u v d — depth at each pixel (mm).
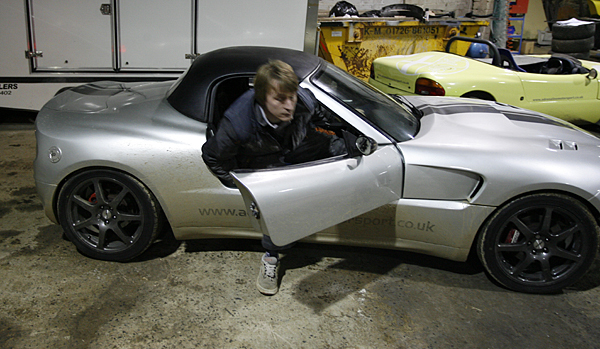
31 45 5344
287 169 2346
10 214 3605
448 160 2633
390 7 7902
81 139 2768
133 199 2959
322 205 2395
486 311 2701
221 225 2916
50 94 5527
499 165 2621
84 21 5352
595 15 13195
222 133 2236
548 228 2717
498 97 5039
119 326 2445
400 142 2727
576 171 2598
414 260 3197
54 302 2605
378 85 5840
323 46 7633
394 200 2648
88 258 3062
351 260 3166
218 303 2670
